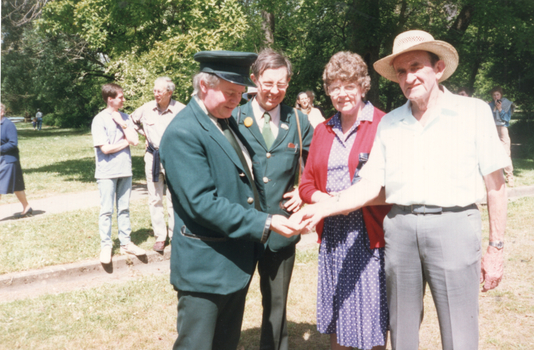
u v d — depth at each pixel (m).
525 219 6.45
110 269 4.98
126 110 9.56
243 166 2.14
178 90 9.13
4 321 3.67
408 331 2.25
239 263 2.12
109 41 11.97
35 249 5.32
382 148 2.30
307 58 14.45
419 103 2.14
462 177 2.08
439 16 12.86
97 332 3.49
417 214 2.12
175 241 2.14
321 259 2.75
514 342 3.27
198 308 2.09
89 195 9.28
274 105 2.72
